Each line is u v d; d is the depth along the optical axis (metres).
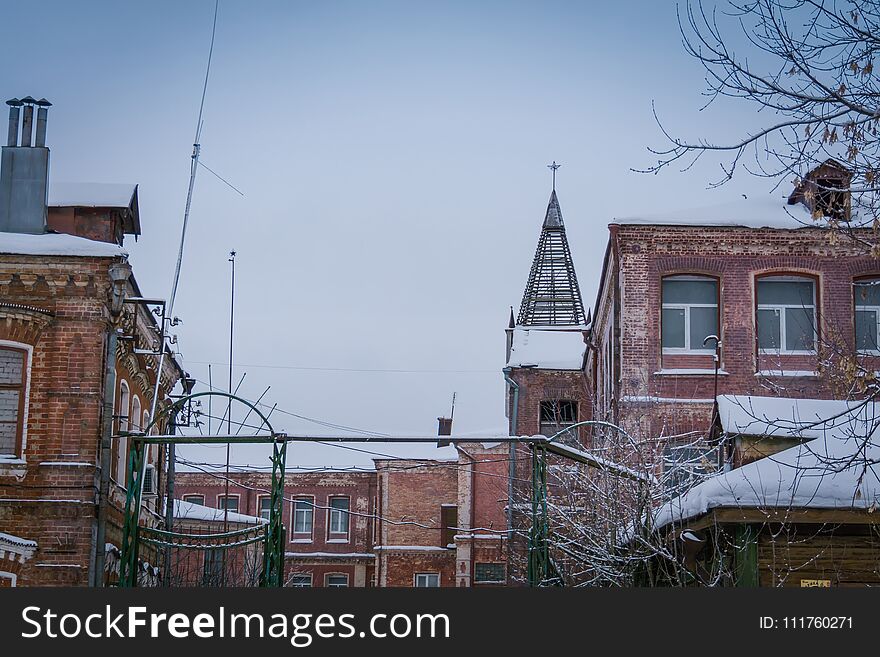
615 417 34.03
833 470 17.25
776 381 33.66
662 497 25.92
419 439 25.34
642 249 34.78
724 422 25.52
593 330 42.97
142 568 32.28
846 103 15.77
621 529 24.69
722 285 34.47
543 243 68.38
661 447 30.84
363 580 63.03
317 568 63.34
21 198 29.91
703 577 23.97
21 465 27.14
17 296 27.80
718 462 27.08
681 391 33.97
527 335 51.53
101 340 27.89
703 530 23.16
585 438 43.09
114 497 29.58
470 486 56.53
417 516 60.88
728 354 34.12
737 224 34.50
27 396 27.50
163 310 29.41
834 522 21.20
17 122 30.41
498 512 56.28
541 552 24.69
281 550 25.23
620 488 25.41
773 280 34.62
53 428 27.39
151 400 35.06
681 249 34.72
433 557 60.31
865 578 21.80
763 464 22.27
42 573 26.77
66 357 27.70
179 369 38.72
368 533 63.59
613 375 34.91
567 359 49.44
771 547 21.89
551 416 48.84
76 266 27.88
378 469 61.47
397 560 60.44
